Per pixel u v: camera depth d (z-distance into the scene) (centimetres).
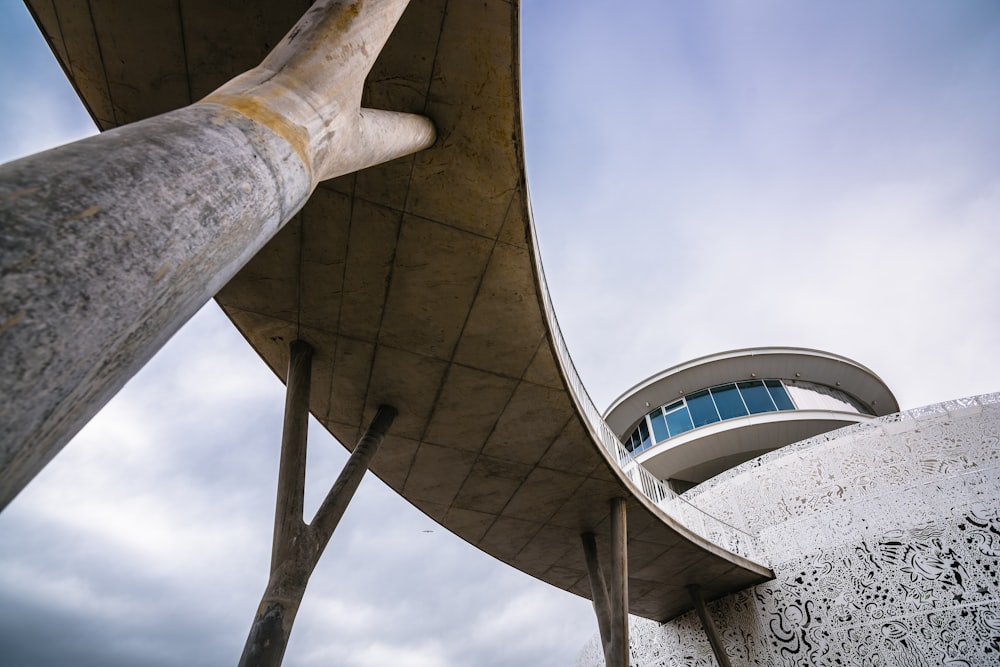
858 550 1529
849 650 1404
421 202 779
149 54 652
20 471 122
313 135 304
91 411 148
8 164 146
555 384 1027
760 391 3259
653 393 3416
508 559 1547
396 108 693
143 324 159
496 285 880
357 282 873
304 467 788
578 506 1305
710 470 3219
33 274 125
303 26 368
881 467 1644
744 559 1580
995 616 1254
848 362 3250
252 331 947
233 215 207
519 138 714
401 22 621
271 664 598
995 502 1413
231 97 270
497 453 1164
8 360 114
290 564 673
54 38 640
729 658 1617
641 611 1830
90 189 152
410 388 1030
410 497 1299
